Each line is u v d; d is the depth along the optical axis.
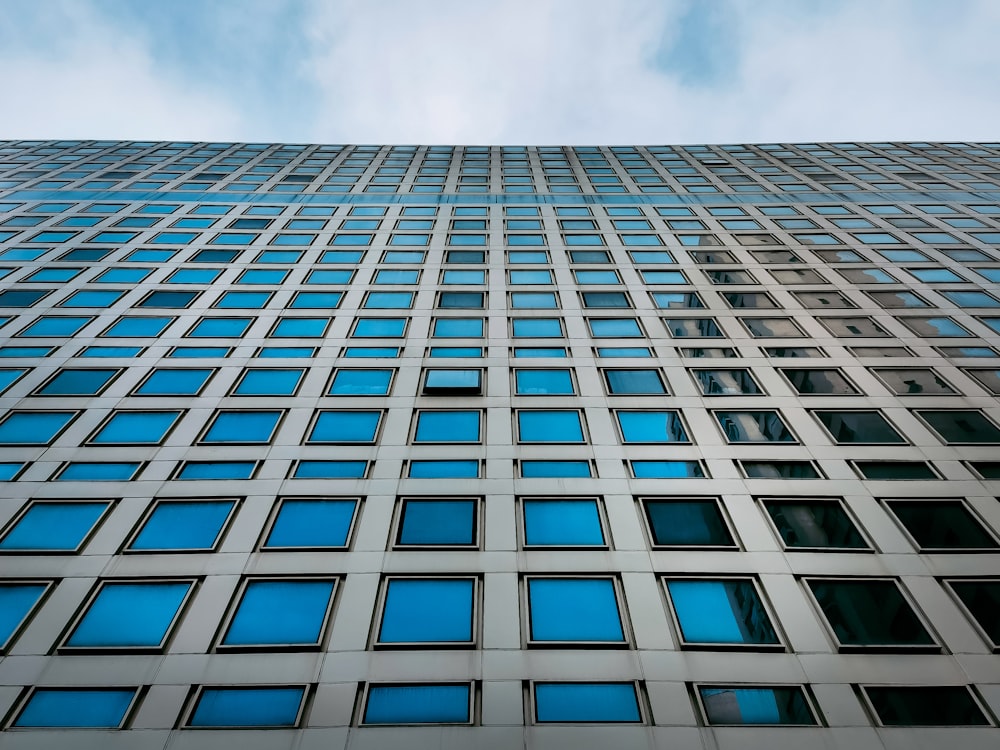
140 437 16.19
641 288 24.64
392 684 10.46
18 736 9.53
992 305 22.88
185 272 25.47
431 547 13.06
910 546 13.04
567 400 17.94
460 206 34.12
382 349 20.59
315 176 39.62
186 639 11.04
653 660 10.83
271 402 17.73
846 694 10.29
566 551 13.03
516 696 10.27
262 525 13.56
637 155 46.41
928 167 41.22
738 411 17.45
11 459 15.16
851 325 21.86
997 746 9.55
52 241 27.84
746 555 12.89
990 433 16.36
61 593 11.83
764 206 33.97
